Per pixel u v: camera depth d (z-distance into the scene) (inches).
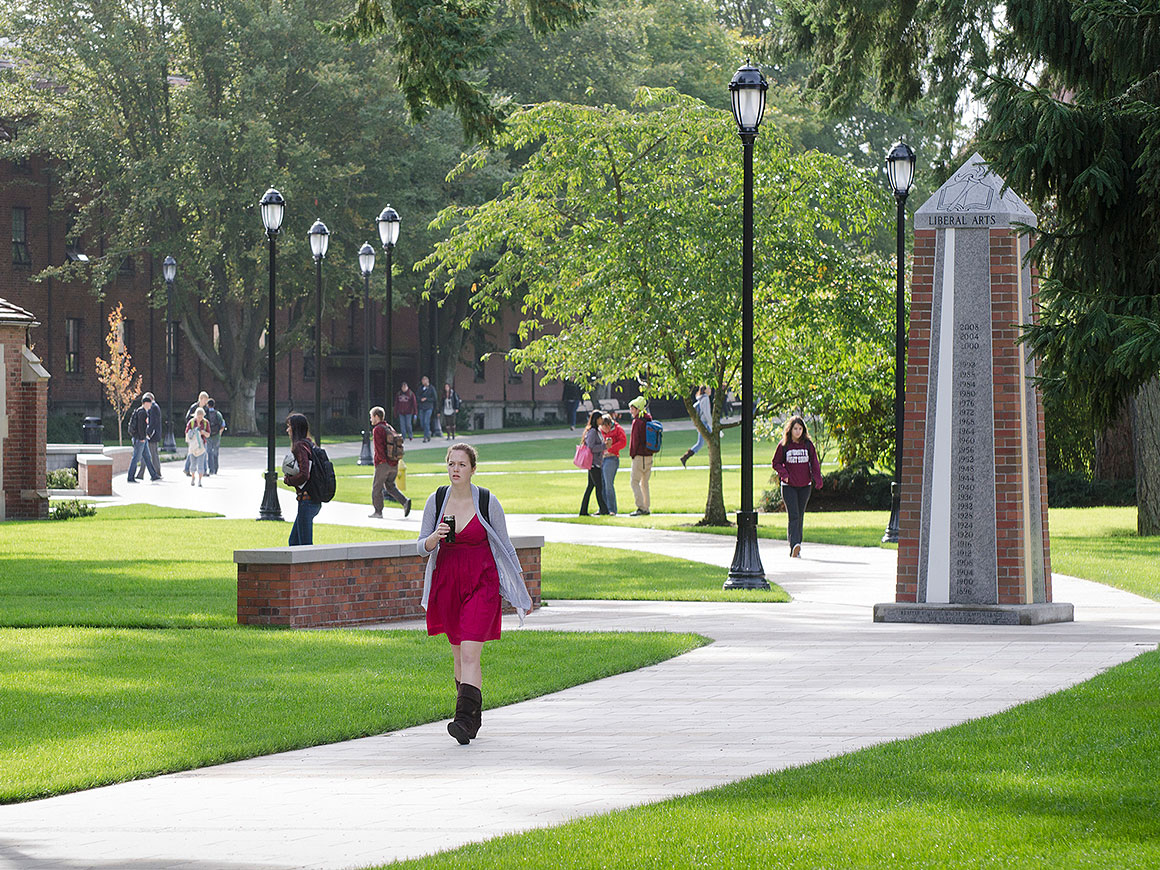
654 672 611.8
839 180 1444.4
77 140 3061.0
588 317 1509.6
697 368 1437.0
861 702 531.2
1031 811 351.9
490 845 330.6
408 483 2020.2
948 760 414.6
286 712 514.9
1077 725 458.9
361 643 692.7
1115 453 1774.1
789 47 1489.9
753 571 929.5
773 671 608.7
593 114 1454.2
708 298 1385.3
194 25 2999.5
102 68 3016.7
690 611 831.7
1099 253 760.3
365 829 356.8
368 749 462.6
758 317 1425.9
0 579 956.6
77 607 815.7
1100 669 601.0
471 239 1514.5
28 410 1551.4
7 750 447.8
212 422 2260.1
